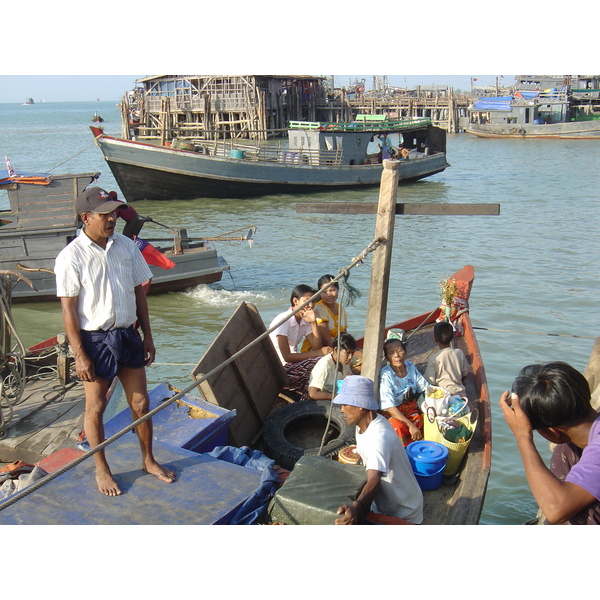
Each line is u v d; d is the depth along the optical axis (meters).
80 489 4.24
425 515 4.92
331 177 29.73
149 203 28.28
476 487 4.93
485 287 14.59
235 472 4.53
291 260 18.00
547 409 3.04
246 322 6.45
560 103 59.50
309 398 6.31
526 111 59.53
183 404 5.58
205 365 5.56
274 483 4.51
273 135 58.03
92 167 42.88
